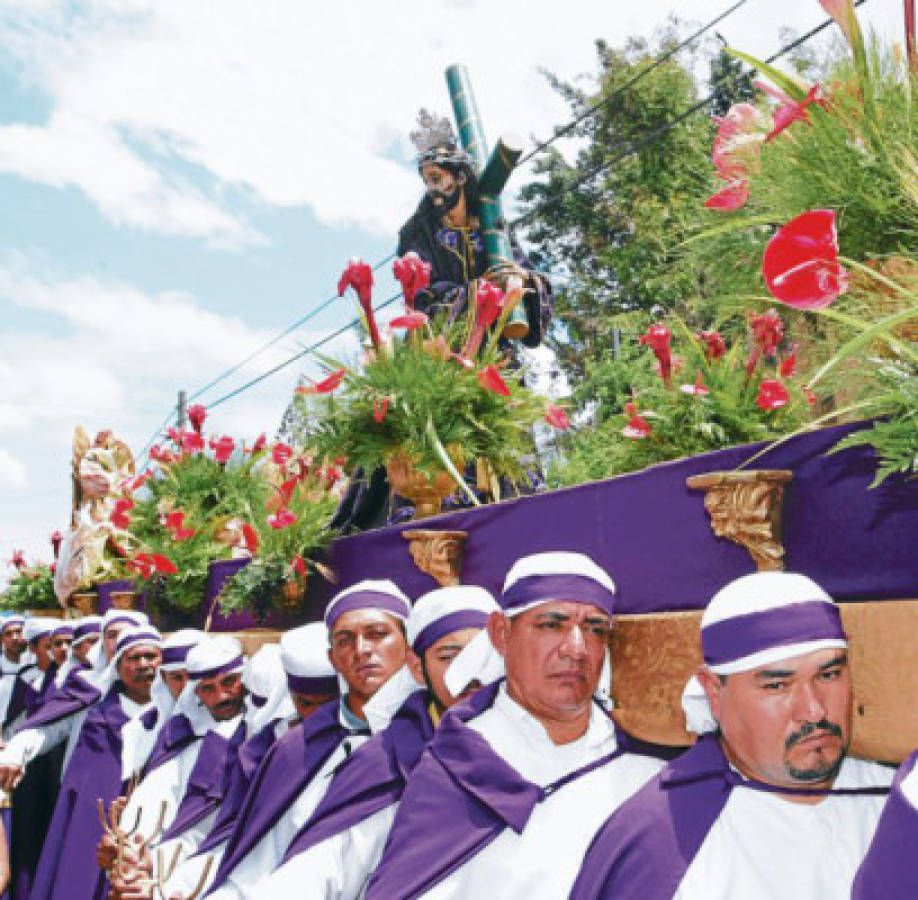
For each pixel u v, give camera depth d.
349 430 3.92
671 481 2.26
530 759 2.16
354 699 3.00
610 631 2.29
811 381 1.84
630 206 19.91
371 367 3.88
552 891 2.01
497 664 2.45
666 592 2.27
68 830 5.46
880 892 1.32
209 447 6.11
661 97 18.89
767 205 2.09
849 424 1.85
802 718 1.61
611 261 20.50
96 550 8.30
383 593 2.99
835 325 1.96
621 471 3.28
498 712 2.23
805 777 1.63
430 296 5.05
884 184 1.89
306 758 3.04
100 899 5.30
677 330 3.18
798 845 1.66
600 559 2.47
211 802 4.00
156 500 6.13
